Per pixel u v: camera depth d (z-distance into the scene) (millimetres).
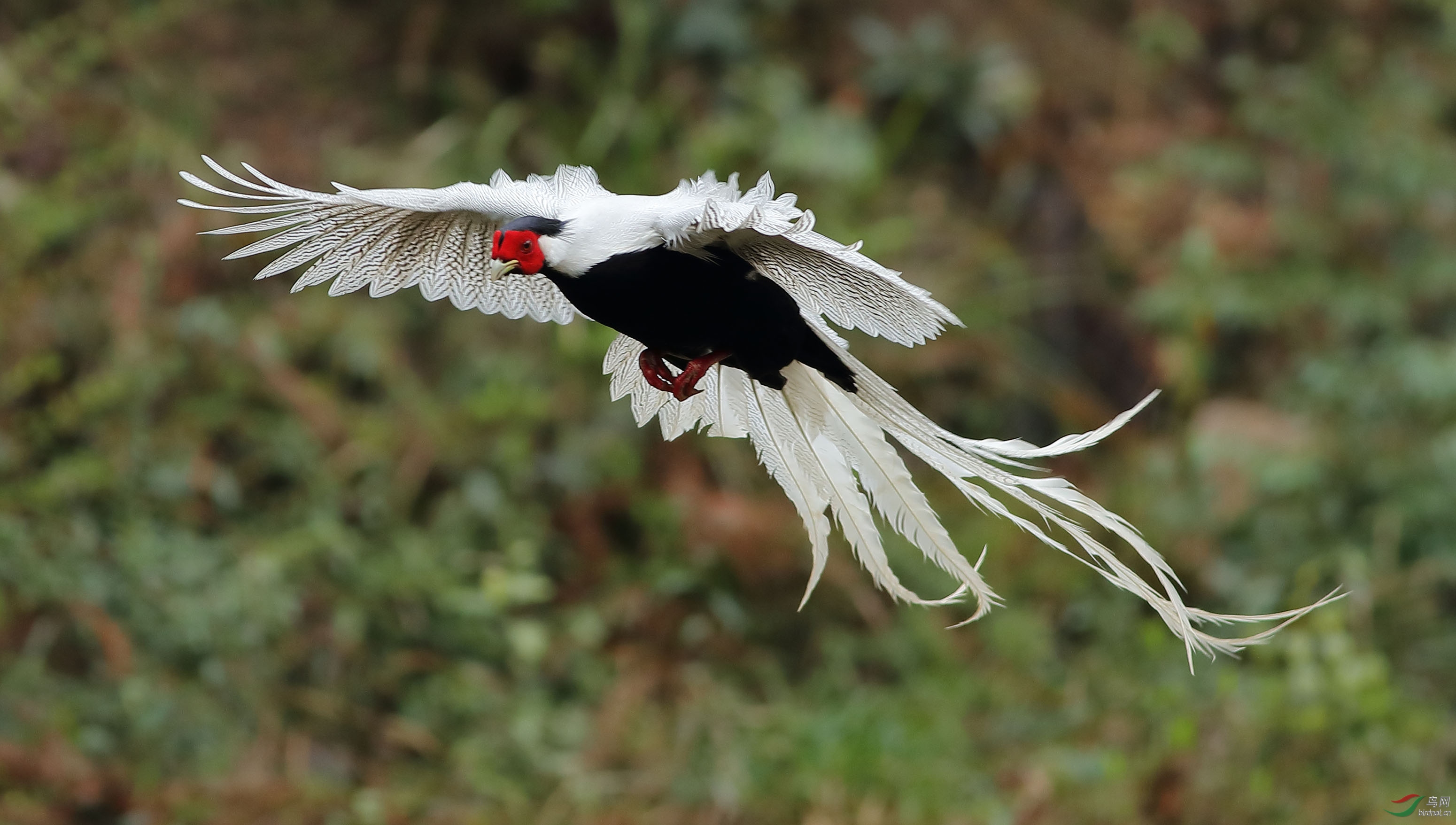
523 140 13844
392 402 12227
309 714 10375
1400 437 13406
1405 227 15688
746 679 11414
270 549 10898
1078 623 12234
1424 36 17516
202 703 10070
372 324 12398
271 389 11797
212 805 9477
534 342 12711
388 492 11680
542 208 6051
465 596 11016
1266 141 16250
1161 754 9984
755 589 11953
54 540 10492
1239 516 12922
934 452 6277
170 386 11625
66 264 11820
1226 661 11445
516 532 11672
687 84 14391
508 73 14367
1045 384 14078
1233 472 13070
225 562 10750
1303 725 9984
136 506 10938
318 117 13578
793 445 6543
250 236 12266
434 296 6574
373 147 13594
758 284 5770
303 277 6371
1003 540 12836
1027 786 10156
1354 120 16266
